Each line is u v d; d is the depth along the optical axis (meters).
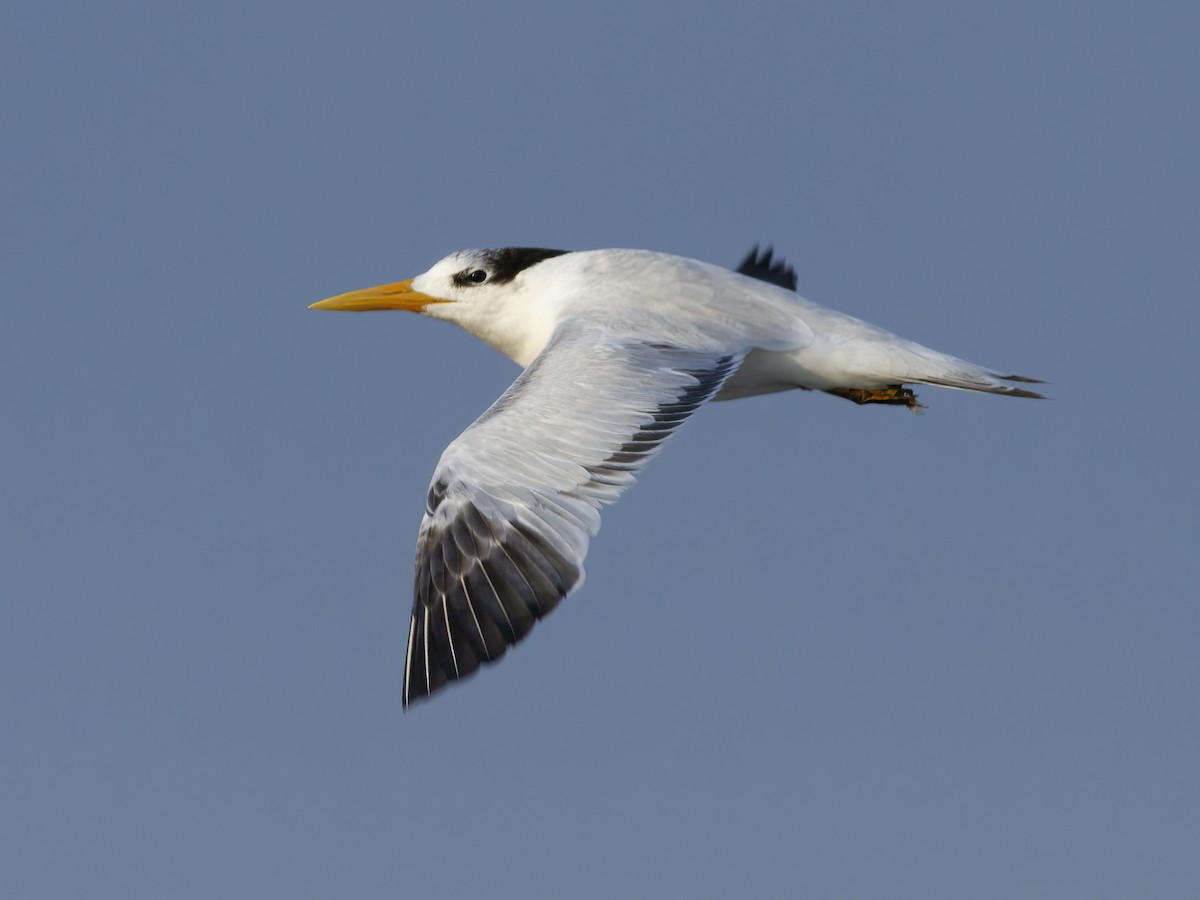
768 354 14.88
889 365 14.77
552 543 11.84
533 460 12.22
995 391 14.68
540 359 13.49
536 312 16.34
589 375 13.10
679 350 13.91
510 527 11.90
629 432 12.60
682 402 13.12
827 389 15.40
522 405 12.70
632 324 14.31
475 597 11.80
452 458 12.24
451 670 11.68
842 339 14.90
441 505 12.09
